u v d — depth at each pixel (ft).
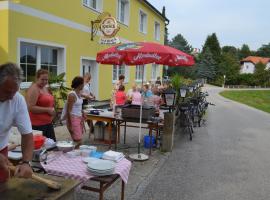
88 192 15.37
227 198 16.21
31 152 8.96
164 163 21.66
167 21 87.66
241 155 25.04
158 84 49.29
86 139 26.89
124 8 57.82
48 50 34.88
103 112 26.14
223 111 58.85
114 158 12.43
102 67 48.08
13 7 27.89
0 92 7.95
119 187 16.60
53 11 34.04
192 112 36.06
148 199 15.47
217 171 20.56
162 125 24.63
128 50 20.95
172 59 20.79
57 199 7.48
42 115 16.30
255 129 38.42
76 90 19.01
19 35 28.91
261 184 18.51
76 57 39.58
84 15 41.06
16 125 8.94
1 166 8.46
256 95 131.75
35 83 16.28
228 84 216.74
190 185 17.74
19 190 7.75
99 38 44.91
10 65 7.87
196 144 28.17
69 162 12.10
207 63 223.51
